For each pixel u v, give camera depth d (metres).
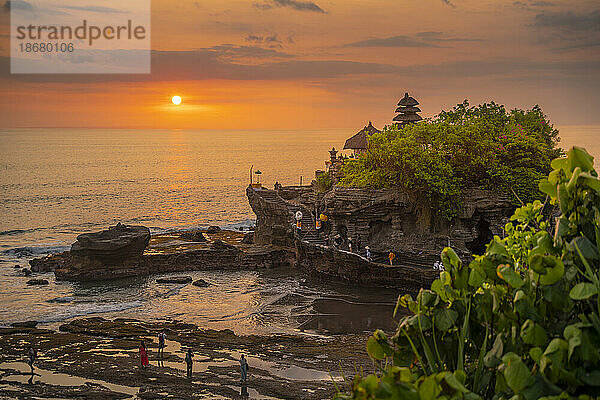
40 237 148.88
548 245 7.48
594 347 6.29
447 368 7.96
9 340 59.41
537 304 7.25
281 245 103.00
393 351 8.12
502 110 92.44
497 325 7.54
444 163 77.50
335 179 98.19
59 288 84.75
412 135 80.50
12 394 44.62
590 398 5.79
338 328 63.22
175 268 94.25
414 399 5.41
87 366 50.91
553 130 100.50
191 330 63.19
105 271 90.12
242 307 73.25
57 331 64.31
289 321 66.50
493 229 75.62
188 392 44.31
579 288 6.53
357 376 5.76
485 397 7.43
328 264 82.25
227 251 98.00
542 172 79.56
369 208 79.62
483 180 78.81
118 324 64.94
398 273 74.19
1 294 81.12
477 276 7.82
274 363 50.94
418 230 79.31
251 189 114.38
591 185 7.25
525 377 6.11
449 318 7.84
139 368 50.09
